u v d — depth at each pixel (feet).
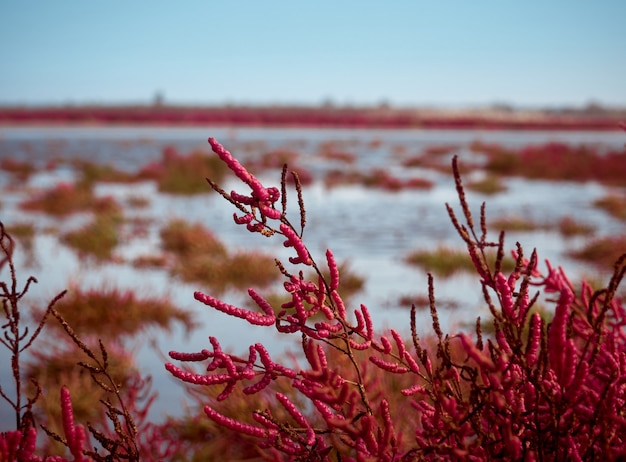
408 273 38.75
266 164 139.03
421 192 94.48
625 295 27.35
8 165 124.16
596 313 8.23
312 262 5.96
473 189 96.63
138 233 55.06
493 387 5.79
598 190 100.07
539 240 52.31
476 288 34.27
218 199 84.84
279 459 5.83
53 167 134.82
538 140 347.77
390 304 30.83
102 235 48.65
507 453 5.98
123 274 38.81
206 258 39.65
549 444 6.15
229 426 5.89
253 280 37.06
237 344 24.45
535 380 5.77
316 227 58.85
